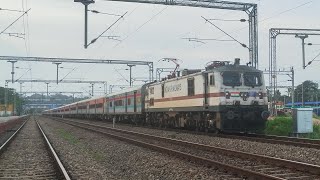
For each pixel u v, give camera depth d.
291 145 20.31
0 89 124.69
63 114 117.44
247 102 26.67
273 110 50.12
